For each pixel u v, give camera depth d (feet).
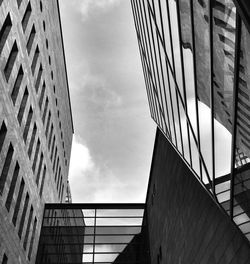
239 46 28.50
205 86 41.52
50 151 123.85
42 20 103.76
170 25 55.47
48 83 115.03
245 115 30.94
